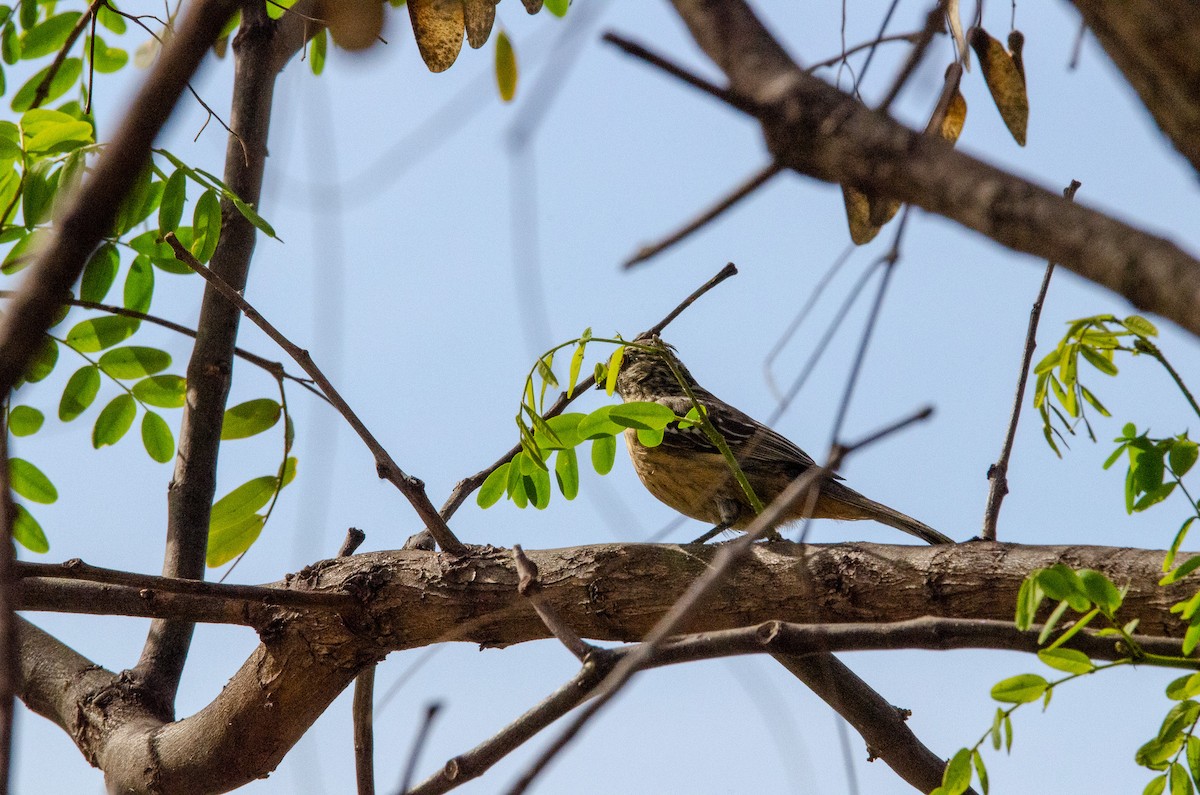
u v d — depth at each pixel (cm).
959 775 696
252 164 1208
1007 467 870
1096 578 664
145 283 1065
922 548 821
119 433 1116
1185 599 718
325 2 655
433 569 918
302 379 959
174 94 450
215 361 1120
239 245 1159
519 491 968
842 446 463
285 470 1110
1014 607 775
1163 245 340
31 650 1110
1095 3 390
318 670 944
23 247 934
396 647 938
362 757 1012
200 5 445
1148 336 860
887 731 937
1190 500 758
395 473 899
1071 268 355
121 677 1076
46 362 1087
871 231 707
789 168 412
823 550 848
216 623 945
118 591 912
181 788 995
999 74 727
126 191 462
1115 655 662
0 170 970
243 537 1101
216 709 983
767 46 424
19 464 1130
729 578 863
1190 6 371
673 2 448
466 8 850
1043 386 895
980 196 369
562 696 656
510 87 866
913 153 386
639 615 884
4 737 420
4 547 450
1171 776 723
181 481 1105
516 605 846
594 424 938
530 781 459
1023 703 691
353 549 1028
